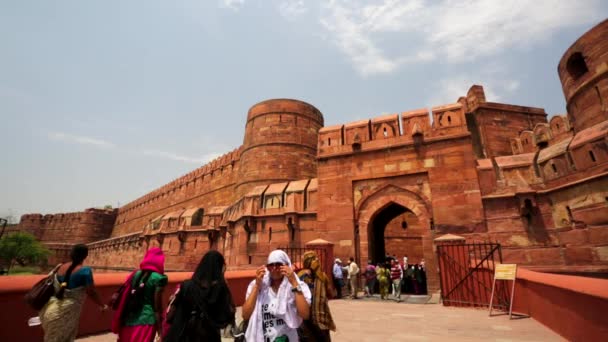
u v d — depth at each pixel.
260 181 23.59
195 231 22.77
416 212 11.97
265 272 2.92
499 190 11.18
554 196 10.41
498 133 21.14
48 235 60.97
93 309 5.79
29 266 48.88
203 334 2.40
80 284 3.41
